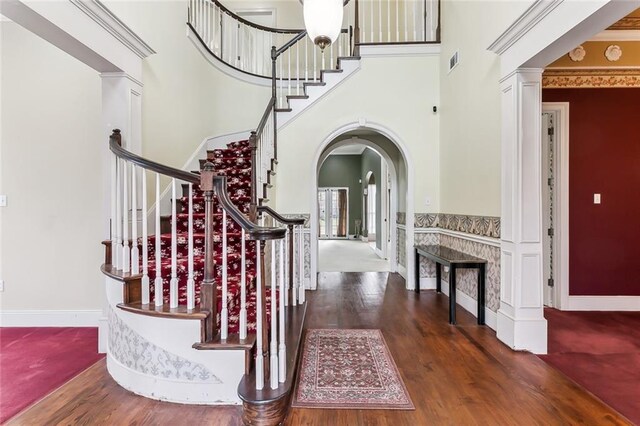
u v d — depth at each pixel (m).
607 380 2.28
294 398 2.06
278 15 6.75
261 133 3.83
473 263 3.33
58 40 2.25
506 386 2.20
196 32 4.53
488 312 3.28
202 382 2.04
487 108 3.28
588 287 3.84
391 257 6.11
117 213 2.43
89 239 3.39
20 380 2.34
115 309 2.29
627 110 3.81
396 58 4.76
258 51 6.20
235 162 4.21
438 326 3.29
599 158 3.84
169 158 3.82
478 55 3.47
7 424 1.85
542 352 2.70
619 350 2.76
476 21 3.52
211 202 2.03
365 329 3.20
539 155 2.74
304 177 4.82
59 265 3.40
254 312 2.48
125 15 2.93
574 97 3.82
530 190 2.74
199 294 2.38
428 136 4.74
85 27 2.32
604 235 3.84
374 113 4.76
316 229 4.88
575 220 3.85
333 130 4.78
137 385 2.14
